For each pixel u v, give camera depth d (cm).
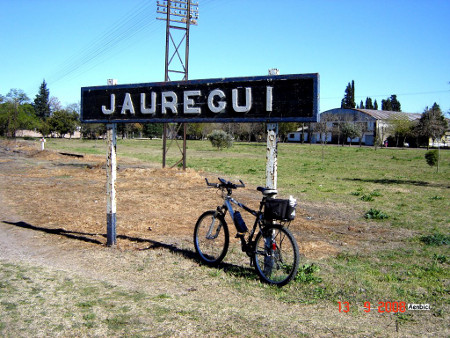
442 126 5362
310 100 504
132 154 3788
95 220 902
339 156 3981
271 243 514
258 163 2889
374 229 897
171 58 2233
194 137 8712
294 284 502
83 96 734
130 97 675
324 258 648
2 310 391
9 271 515
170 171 2031
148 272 540
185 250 657
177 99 629
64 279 491
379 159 3600
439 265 629
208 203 1179
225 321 378
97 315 384
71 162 2581
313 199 1327
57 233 777
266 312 408
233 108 562
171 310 400
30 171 1966
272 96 530
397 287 511
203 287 485
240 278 525
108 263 580
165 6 2205
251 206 1148
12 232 781
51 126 7956
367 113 7438
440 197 1380
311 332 361
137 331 353
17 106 6150
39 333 346
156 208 1074
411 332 371
